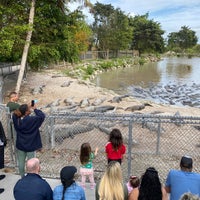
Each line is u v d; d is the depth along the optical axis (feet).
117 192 12.61
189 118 22.68
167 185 14.89
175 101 78.07
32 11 58.54
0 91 51.19
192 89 99.25
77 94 69.82
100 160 28.53
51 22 65.21
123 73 158.71
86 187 21.36
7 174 23.38
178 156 29.60
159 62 280.92
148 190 12.42
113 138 20.27
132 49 292.20
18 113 20.06
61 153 29.43
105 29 216.13
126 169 26.32
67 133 32.83
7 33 55.98
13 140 25.07
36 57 66.18
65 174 13.38
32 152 20.77
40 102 60.44
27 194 13.04
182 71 177.68
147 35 279.90
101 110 51.01
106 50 223.30
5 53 57.57
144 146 32.35
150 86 107.34
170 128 38.42
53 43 65.51
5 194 20.24
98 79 128.06
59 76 100.12
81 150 20.21
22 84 78.84
